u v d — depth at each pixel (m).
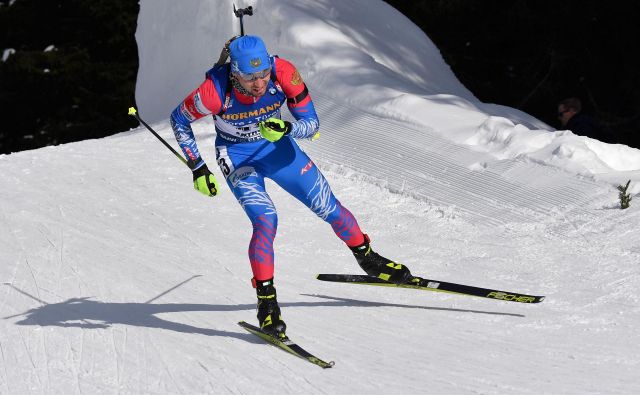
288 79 16.97
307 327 18.27
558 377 15.55
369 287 21.52
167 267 22.27
